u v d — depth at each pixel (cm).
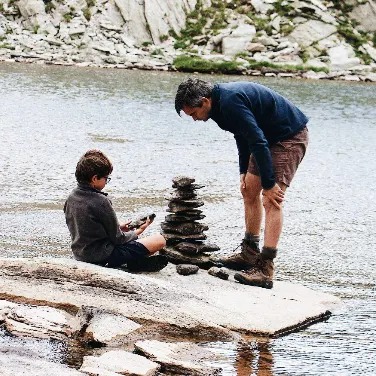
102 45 3697
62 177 1129
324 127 1867
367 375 493
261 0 4141
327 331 575
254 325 563
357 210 1041
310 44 3922
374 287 703
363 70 3759
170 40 3953
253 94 644
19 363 465
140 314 562
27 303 584
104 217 616
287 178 663
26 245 775
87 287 591
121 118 1800
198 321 554
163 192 1066
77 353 504
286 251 813
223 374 481
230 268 702
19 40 3675
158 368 481
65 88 2370
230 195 1083
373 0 4253
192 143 1518
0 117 1683
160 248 650
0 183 1061
